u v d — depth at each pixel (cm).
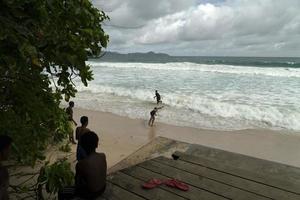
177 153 482
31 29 312
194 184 390
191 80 3266
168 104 2123
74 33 407
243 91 2566
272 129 1579
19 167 842
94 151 397
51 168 433
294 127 1603
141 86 2862
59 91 565
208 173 418
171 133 1509
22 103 452
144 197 365
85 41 421
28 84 445
